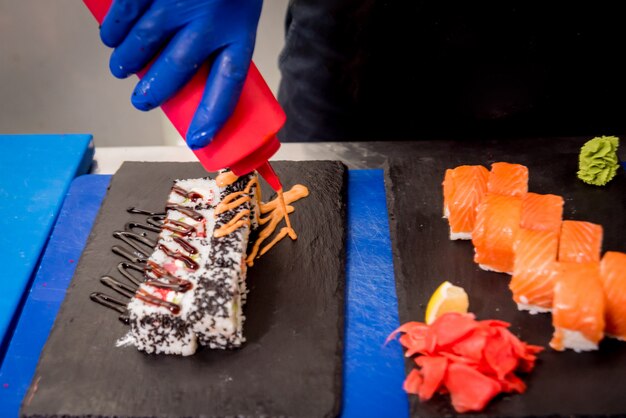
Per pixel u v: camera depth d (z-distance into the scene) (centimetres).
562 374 57
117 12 53
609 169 71
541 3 77
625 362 57
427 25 80
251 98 56
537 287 60
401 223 70
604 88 82
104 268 68
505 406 55
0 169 79
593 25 77
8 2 112
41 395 58
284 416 56
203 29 53
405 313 63
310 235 70
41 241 71
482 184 68
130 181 77
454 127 88
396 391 58
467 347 55
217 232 65
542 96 83
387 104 87
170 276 63
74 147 81
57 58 119
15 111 124
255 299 64
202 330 59
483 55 81
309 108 90
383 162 79
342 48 84
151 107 56
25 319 65
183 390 58
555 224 64
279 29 122
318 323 62
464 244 68
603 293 57
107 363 60
